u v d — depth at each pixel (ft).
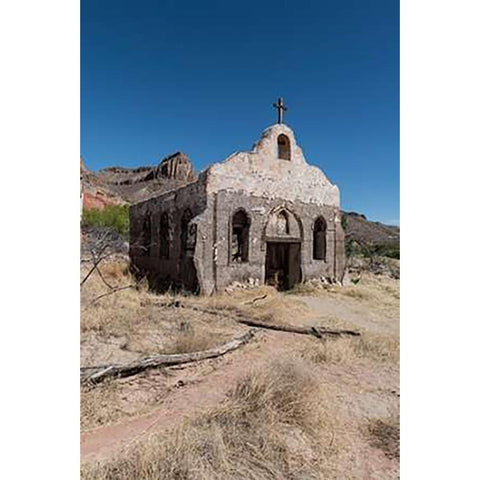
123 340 18.95
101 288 32.22
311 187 48.91
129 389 13.33
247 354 18.56
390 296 44.80
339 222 51.93
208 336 20.02
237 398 12.09
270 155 45.09
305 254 47.60
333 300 39.96
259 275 42.63
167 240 50.55
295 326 24.70
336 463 9.56
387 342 21.25
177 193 46.68
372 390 14.58
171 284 43.55
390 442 10.69
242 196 42.14
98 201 140.26
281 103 46.93
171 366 15.72
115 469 8.28
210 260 39.32
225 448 9.11
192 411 11.71
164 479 8.05
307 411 11.39
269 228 44.60
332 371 16.55
